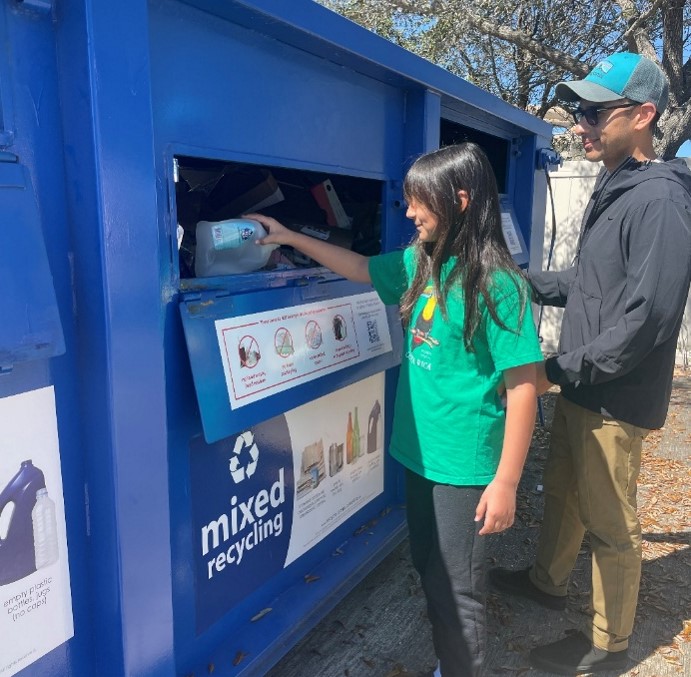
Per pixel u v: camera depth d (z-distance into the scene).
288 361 1.99
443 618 1.84
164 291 1.58
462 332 1.69
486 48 8.89
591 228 2.18
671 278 1.82
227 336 1.75
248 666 1.91
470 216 1.64
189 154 1.61
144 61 1.39
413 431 1.84
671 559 3.14
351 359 2.32
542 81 9.09
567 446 2.45
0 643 1.31
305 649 2.37
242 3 1.56
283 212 2.58
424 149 2.62
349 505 2.60
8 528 1.30
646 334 1.85
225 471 1.89
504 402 1.78
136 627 1.52
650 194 1.89
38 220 1.25
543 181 4.54
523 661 2.38
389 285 2.00
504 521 1.68
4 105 1.20
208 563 1.86
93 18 1.26
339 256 2.05
